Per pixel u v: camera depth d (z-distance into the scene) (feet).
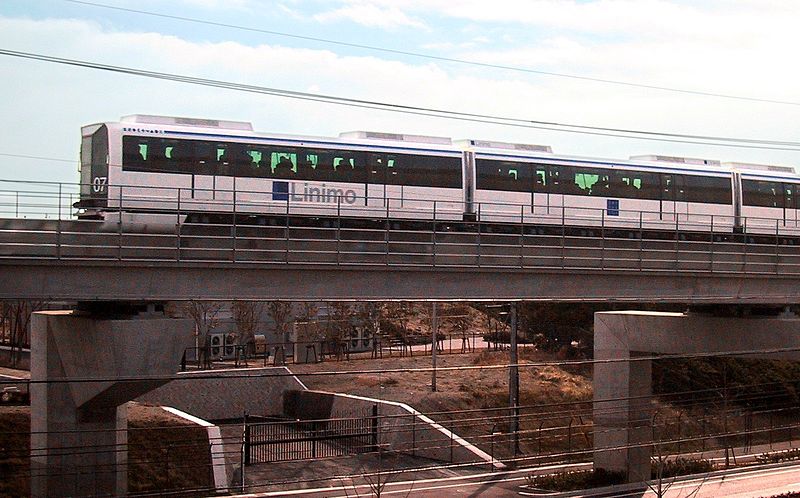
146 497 121.29
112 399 101.35
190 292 90.74
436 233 108.78
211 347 208.64
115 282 87.20
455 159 148.36
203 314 247.91
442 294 104.58
